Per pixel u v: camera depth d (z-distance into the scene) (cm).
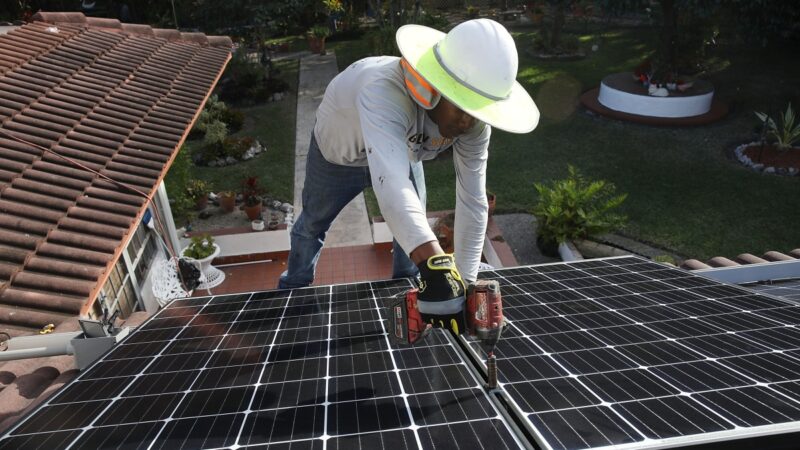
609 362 222
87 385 239
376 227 1209
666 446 150
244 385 225
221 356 263
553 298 335
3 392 363
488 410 184
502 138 1862
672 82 1967
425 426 178
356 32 3266
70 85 855
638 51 2703
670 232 1273
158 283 859
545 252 1188
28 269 496
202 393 219
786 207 1358
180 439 180
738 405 172
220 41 1308
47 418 205
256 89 2284
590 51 2741
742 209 1359
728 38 2545
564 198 1151
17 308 452
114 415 202
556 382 203
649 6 2077
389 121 230
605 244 1152
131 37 1177
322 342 273
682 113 1903
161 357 270
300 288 391
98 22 1188
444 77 217
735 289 330
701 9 1745
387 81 239
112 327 357
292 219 1379
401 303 216
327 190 356
